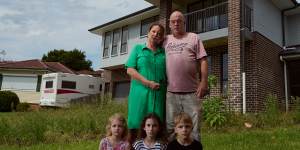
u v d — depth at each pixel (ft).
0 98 80.79
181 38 13.75
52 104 77.97
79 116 36.01
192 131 13.12
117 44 77.92
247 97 46.14
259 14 51.60
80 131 30.86
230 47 45.42
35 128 28.30
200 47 13.60
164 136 12.99
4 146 25.64
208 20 55.21
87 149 22.58
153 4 60.03
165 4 55.16
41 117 33.91
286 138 24.41
